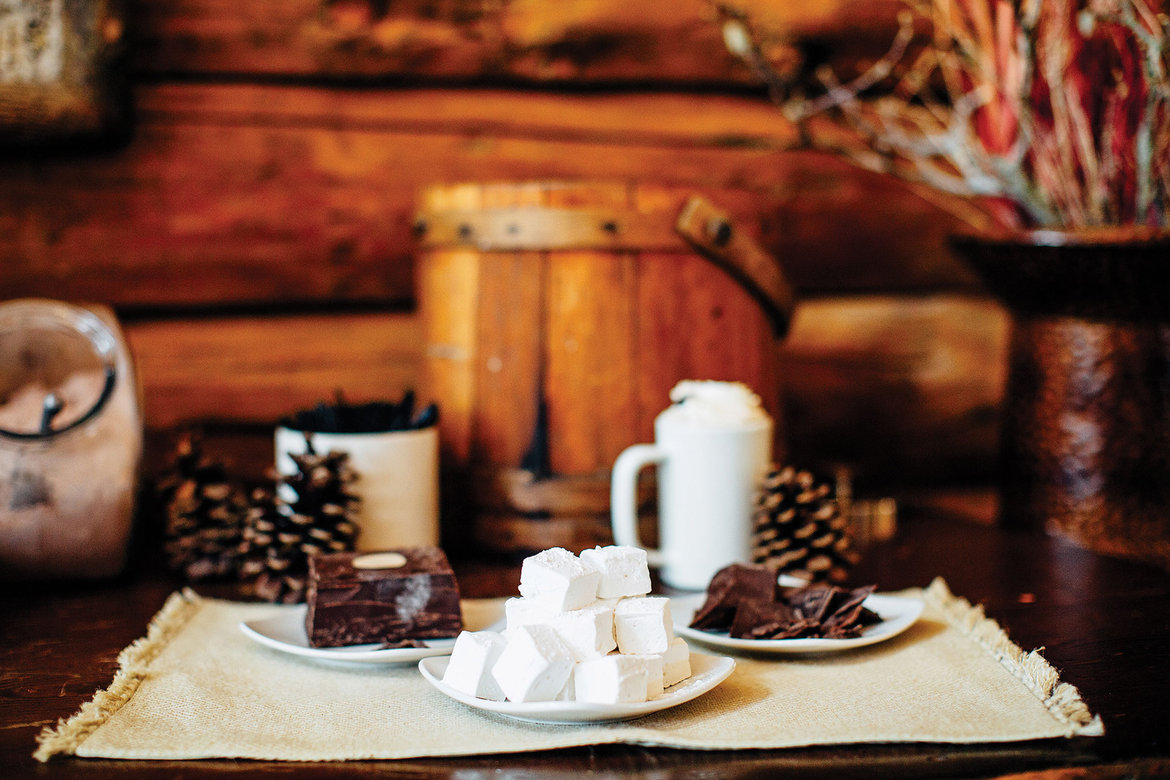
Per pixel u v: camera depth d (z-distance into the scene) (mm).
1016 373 1420
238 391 1488
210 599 1240
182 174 1445
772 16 1537
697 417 1256
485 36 1490
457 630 1132
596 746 1023
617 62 1528
